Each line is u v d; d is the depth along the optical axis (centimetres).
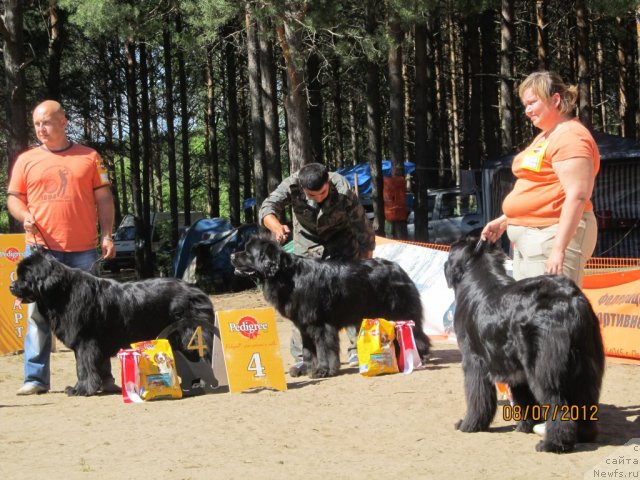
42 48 2744
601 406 614
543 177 532
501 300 491
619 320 835
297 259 789
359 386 738
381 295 813
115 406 690
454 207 2294
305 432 573
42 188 753
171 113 3123
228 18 1711
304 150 1875
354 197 832
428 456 491
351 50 1856
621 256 1925
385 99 3972
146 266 2825
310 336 797
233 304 1730
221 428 592
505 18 2250
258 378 743
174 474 467
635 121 2966
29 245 757
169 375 718
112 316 738
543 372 462
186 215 3438
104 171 782
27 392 757
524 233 543
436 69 3456
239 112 3962
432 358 877
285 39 1777
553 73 536
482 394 536
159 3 1989
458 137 3606
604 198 1939
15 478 473
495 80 2864
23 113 1894
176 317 756
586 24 2245
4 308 1066
